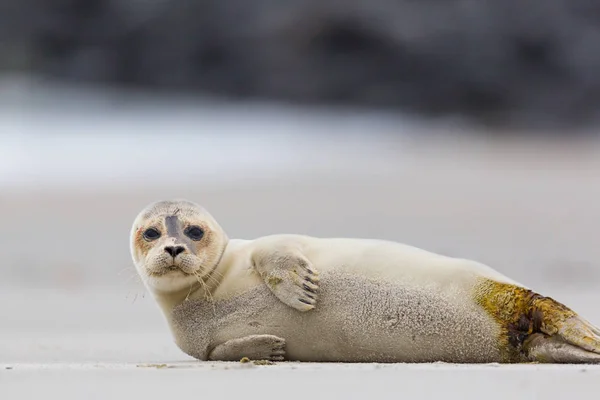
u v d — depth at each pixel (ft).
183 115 556.51
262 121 553.64
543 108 593.83
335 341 92.12
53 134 471.62
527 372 78.02
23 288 191.01
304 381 75.41
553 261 218.18
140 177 337.93
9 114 519.19
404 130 555.28
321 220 250.16
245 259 96.02
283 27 605.31
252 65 613.52
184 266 93.04
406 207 269.23
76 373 80.18
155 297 98.17
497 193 296.10
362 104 605.31
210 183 314.96
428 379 75.56
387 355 91.56
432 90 601.62
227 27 612.29
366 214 258.98
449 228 246.06
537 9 594.24
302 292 91.61
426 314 90.02
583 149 478.18
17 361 97.04
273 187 301.63
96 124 507.71
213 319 95.20
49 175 346.13
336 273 92.38
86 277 202.80
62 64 618.44
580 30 595.47
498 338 88.43
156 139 472.44
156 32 616.39
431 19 597.93
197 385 74.49
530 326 87.56
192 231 95.66
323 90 606.55
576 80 595.06
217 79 615.57
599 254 224.74
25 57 612.29
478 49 595.88
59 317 154.30
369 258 92.73
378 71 603.67
